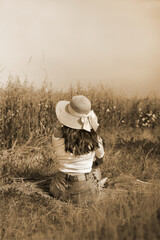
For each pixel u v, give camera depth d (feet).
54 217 9.80
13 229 8.84
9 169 13.02
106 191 11.43
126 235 7.53
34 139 17.61
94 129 9.93
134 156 15.53
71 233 8.18
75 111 9.59
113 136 20.13
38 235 8.62
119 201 10.09
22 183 12.22
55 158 14.92
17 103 17.78
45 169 13.50
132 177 12.96
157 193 10.04
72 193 10.23
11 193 11.15
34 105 18.31
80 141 9.61
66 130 9.71
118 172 13.75
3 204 10.32
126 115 24.11
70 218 9.35
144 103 25.62
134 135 21.16
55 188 10.58
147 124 23.31
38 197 11.00
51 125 18.71
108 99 23.43
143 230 7.54
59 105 10.08
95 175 11.14
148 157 15.67
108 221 8.45
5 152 16.03
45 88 19.35
